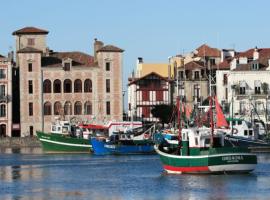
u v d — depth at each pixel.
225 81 153.62
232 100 130.12
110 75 156.88
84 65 156.62
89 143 123.25
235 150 79.31
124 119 162.50
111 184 76.25
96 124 132.38
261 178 77.00
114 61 156.75
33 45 161.38
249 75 146.50
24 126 154.25
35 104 154.50
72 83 156.00
